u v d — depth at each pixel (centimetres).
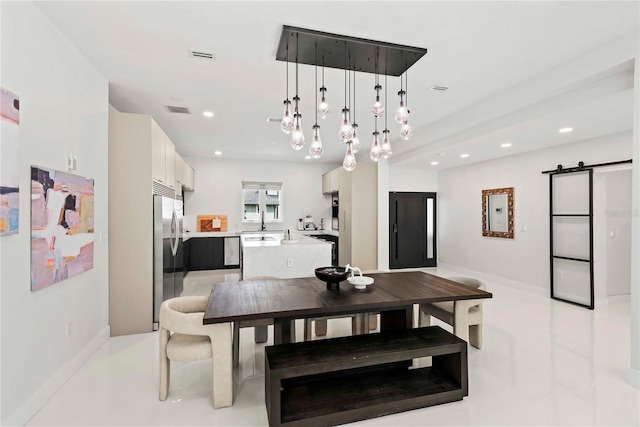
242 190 716
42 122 203
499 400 209
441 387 211
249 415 196
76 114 246
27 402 188
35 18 195
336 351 199
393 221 681
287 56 253
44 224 201
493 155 515
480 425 185
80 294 253
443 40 233
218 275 612
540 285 477
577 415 193
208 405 205
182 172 518
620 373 242
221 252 671
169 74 290
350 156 296
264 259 372
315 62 262
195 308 246
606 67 234
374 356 194
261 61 266
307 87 318
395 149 556
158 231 332
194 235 654
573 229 432
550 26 214
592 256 407
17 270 180
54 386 216
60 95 223
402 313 249
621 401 207
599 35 225
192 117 412
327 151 634
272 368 177
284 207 742
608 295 423
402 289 249
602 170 394
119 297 316
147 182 322
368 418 191
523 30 219
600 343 298
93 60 263
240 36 229
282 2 192
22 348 184
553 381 231
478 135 383
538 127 340
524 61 264
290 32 218
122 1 190
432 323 361
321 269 270
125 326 318
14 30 177
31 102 192
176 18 207
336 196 724
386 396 201
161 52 251
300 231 710
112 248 313
